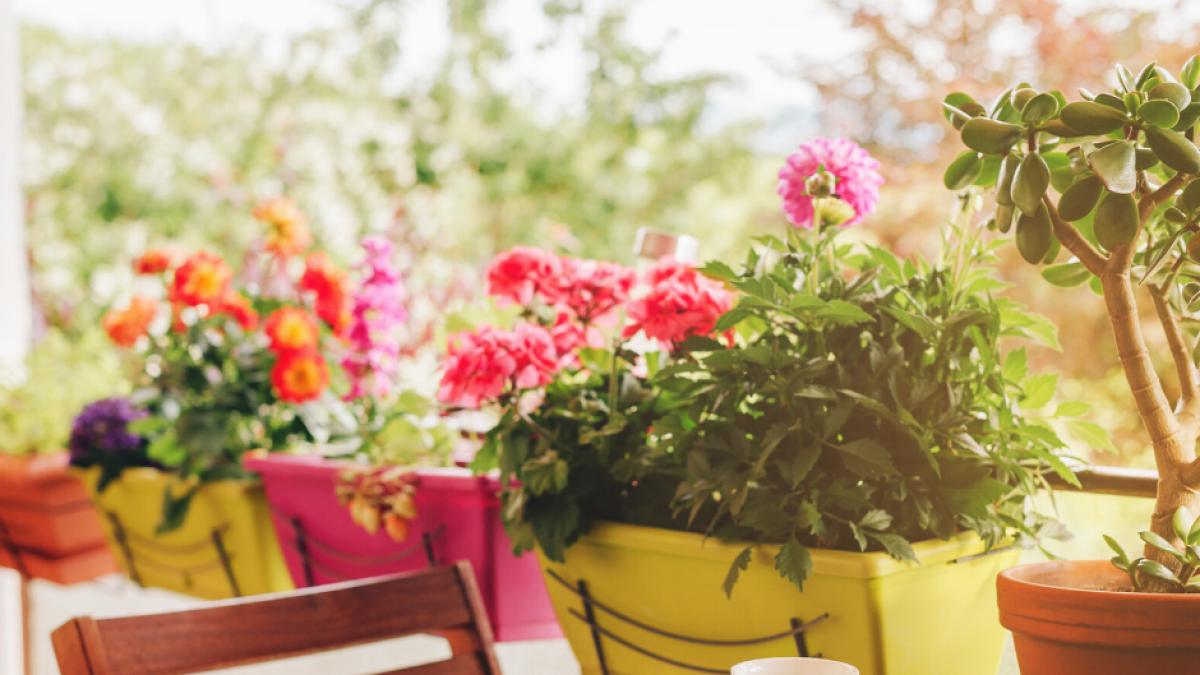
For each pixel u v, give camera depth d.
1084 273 1.10
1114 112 0.89
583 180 5.82
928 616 1.08
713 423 1.17
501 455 1.34
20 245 2.45
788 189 1.25
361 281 1.90
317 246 4.92
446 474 1.51
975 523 1.09
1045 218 0.95
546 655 1.85
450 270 3.89
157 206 6.36
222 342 2.15
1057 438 1.09
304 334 2.01
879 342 1.14
